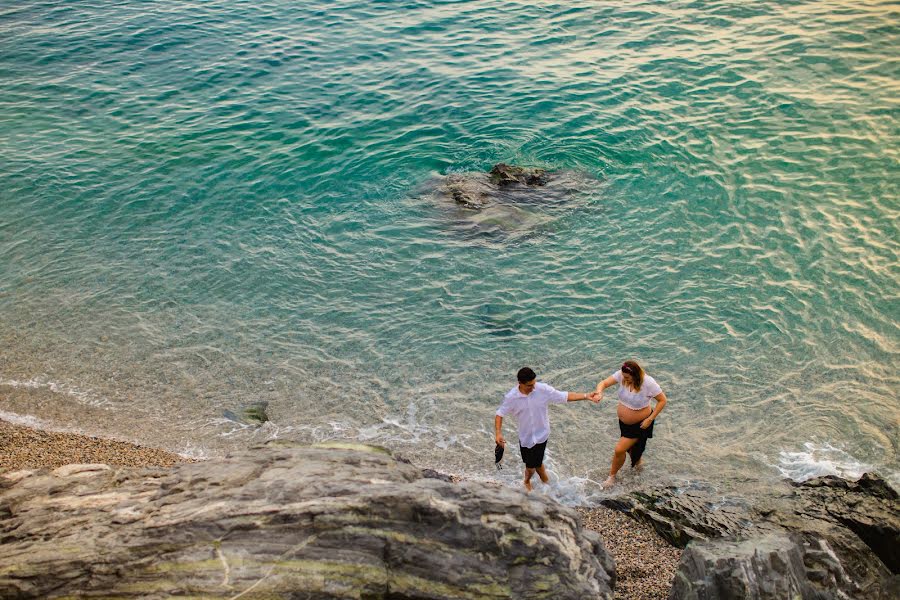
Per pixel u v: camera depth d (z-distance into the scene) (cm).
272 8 2923
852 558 874
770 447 1113
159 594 643
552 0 2823
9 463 1045
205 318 1440
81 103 2281
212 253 1642
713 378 1246
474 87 2270
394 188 1852
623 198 1756
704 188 1759
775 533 869
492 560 705
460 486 768
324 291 1509
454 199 1781
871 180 1725
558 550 721
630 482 1062
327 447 927
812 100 2045
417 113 2161
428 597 675
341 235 1689
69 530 711
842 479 1016
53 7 2977
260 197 1841
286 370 1300
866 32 2352
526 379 934
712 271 1499
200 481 784
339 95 2278
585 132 2012
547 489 1048
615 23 2592
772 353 1291
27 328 1411
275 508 705
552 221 1688
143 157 2011
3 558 671
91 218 1773
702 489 1034
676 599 793
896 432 1125
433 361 1312
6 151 2031
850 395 1198
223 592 642
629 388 987
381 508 709
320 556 673
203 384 1270
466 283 1514
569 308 1427
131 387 1264
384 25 2720
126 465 1057
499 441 961
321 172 1928
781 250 1539
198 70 2459
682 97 2131
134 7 2972
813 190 1711
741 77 2186
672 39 2448
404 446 1127
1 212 1786
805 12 2530
